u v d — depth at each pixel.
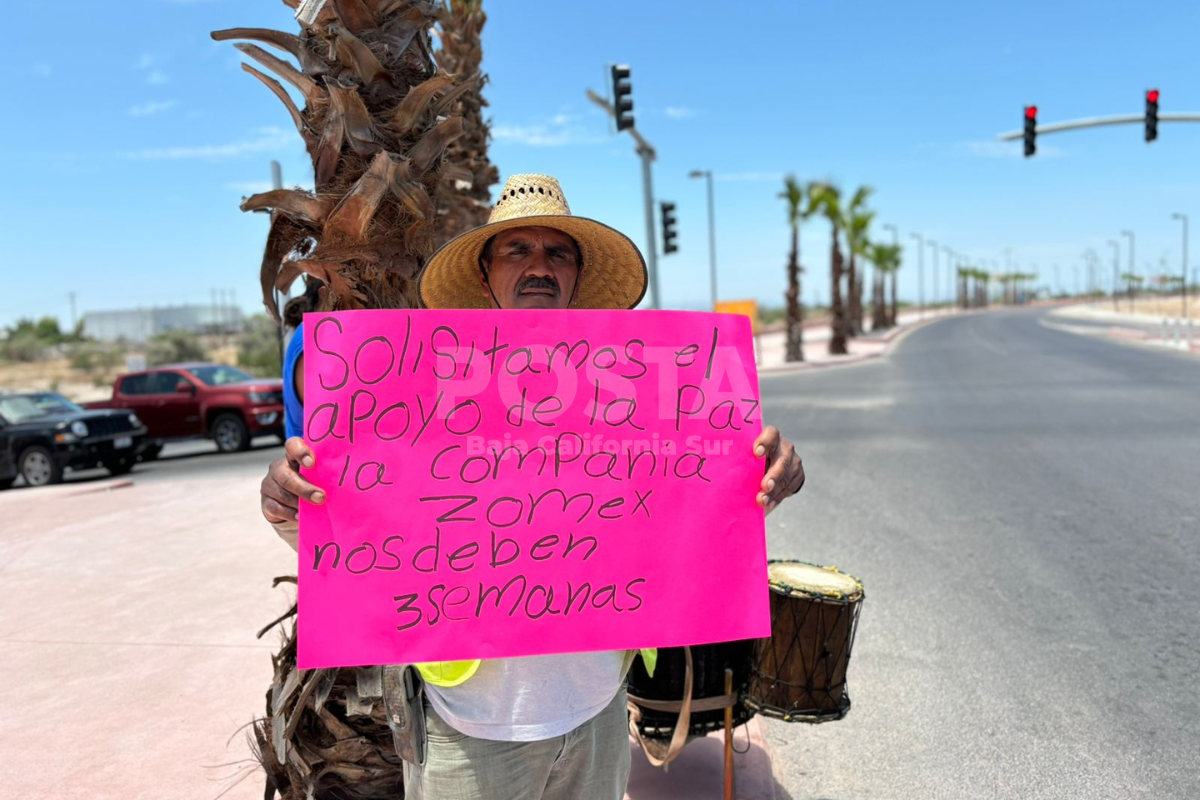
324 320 1.74
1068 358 25.52
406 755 1.77
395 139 2.53
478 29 6.93
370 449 1.74
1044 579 5.45
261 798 3.10
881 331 63.78
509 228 2.04
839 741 3.60
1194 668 4.10
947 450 10.42
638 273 2.23
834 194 35.47
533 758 1.73
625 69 16.30
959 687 4.02
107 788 3.20
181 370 15.97
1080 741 3.50
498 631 1.73
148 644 4.75
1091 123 21.80
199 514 8.49
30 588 5.98
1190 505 7.14
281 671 2.53
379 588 1.71
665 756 2.84
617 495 1.82
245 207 2.44
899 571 5.73
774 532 6.80
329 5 2.46
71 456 12.88
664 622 1.81
